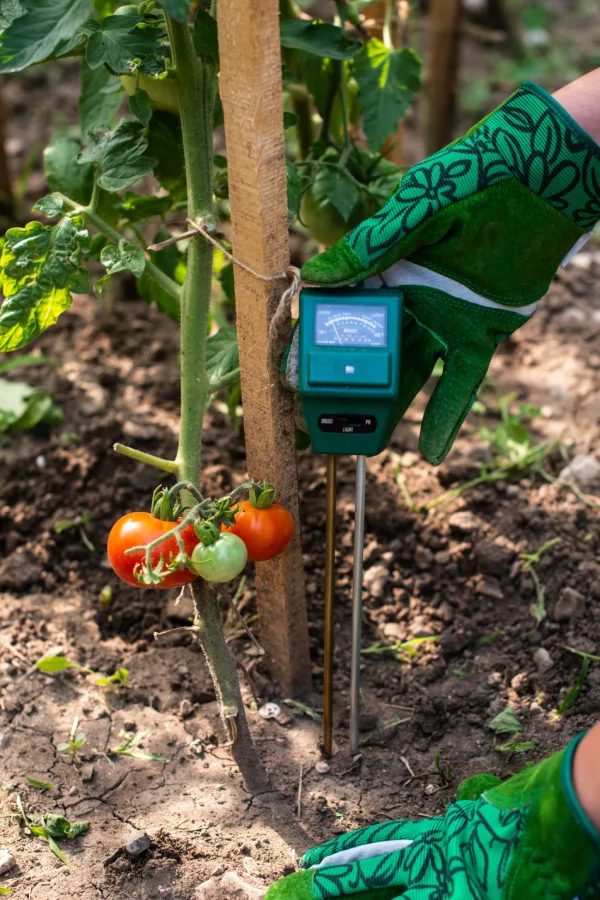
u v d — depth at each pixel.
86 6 1.47
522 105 1.56
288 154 3.06
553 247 1.61
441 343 1.68
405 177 1.59
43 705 2.03
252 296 1.67
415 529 2.40
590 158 1.53
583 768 1.31
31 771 1.90
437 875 1.48
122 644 2.20
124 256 1.67
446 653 2.17
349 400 1.62
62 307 1.74
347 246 1.60
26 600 2.29
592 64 4.86
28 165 3.37
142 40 1.59
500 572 2.30
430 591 2.30
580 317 3.21
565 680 2.10
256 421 1.80
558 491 2.52
